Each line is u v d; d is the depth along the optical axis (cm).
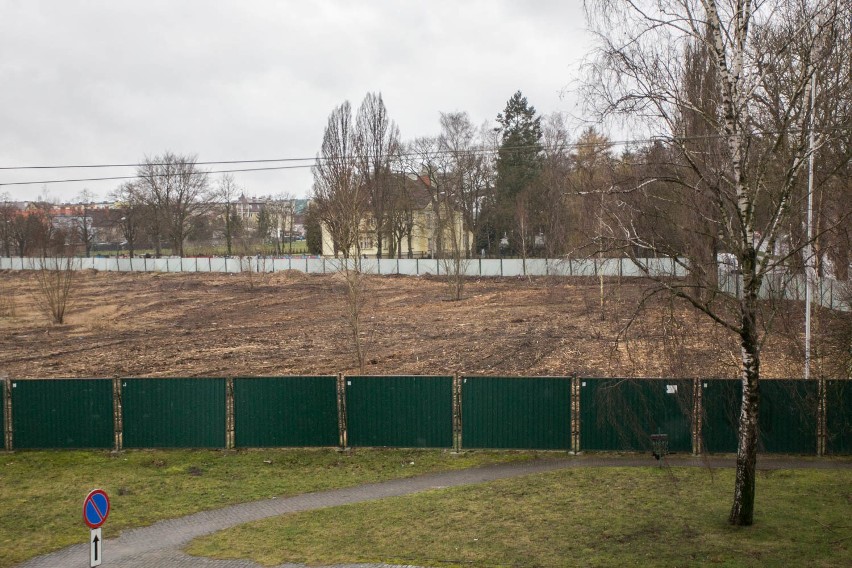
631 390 1892
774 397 1875
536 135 8525
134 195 10869
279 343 3778
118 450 2023
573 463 1852
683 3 1269
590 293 5384
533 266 7394
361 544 1341
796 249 1263
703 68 1345
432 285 6825
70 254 5747
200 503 1612
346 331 4134
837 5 1208
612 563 1198
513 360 3095
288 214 14138
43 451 2027
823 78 1246
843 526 1338
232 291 6800
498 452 1959
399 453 1967
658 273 1339
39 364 3284
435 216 8344
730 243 1278
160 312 5397
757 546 1243
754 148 1373
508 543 1318
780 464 1802
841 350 1838
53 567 1262
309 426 2009
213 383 2022
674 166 1341
